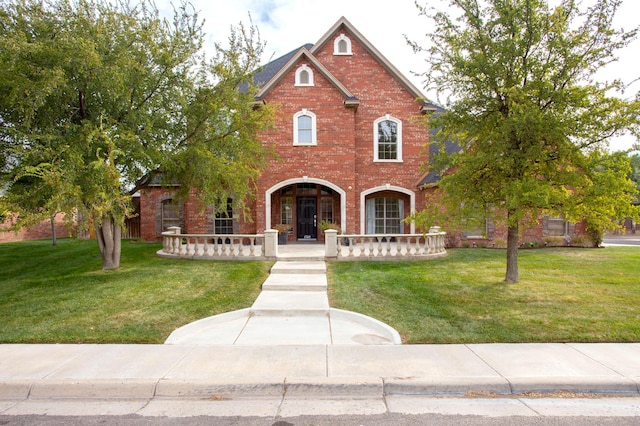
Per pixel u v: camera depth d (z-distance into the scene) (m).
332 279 10.62
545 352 5.75
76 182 9.24
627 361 5.39
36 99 8.55
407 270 11.75
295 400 4.67
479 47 8.79
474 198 9.03
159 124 11.33
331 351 5.85
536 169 8.62
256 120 12.18
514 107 7.79
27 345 6.17
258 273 11.12
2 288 9.90
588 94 8.02
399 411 4.37
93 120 10.51
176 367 5.28
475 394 4.76
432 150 18.77
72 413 4.38
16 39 8.41
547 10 8.38
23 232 23.64
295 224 19.38
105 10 10.45
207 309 8.07
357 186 18.39
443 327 6.86
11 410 4.46
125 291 9.30
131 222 22.41
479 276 10.88
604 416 4.24
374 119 18.50
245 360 5.52
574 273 11.30
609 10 7.91
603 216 8.38
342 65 18.62
